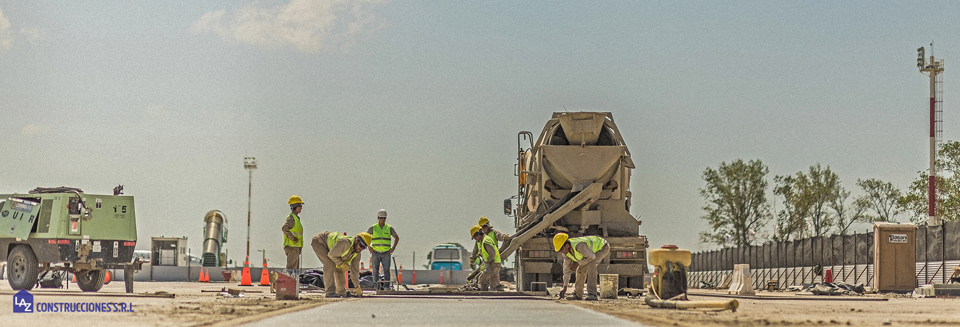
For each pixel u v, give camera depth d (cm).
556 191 2311
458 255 5019
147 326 1017
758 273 4056
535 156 2355
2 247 1995
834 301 1914
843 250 3095
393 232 2392
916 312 1465
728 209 5741
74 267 1938
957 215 4672
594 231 2280
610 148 2283
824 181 5619
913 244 2550
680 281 1519
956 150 4756
